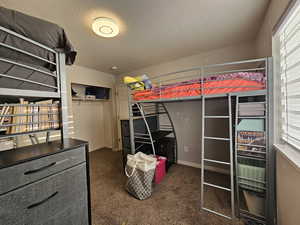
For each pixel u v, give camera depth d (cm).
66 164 90
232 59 231
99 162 320
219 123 252
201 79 168
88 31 176
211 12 147
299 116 103
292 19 105
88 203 104
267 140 136
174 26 172
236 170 150
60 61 106
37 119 96
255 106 142
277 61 131
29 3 126
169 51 248
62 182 88
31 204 74
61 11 138
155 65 322
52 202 83
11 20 77
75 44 212
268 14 142
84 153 102
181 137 300
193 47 234
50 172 82
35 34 87
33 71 89
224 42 218
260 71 178
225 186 207
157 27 173
